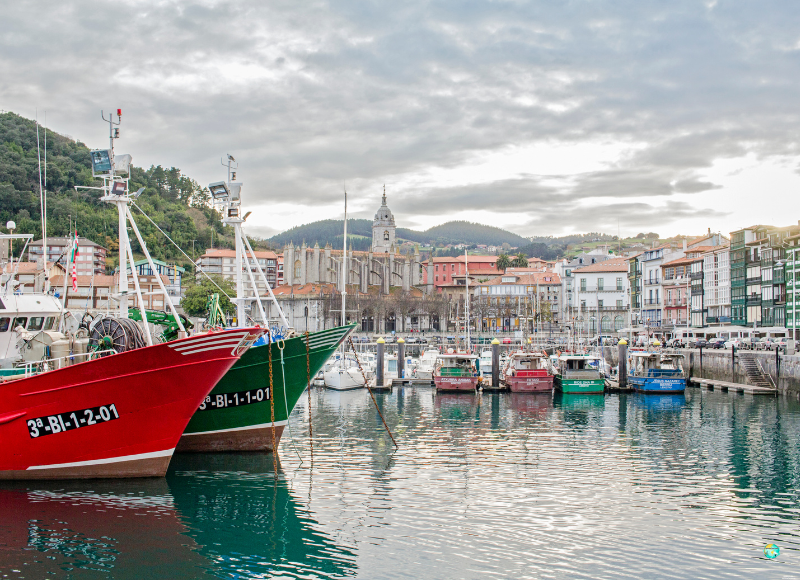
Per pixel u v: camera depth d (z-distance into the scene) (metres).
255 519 27.23
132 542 24.48
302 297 166.38
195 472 33.78
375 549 24.38
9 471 29.50
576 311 172.00
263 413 37.66
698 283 130.00
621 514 28.69
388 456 39.59
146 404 29.56
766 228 109.06
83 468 29.88
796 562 23.67
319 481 33.22
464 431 49.16
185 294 143.88
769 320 103.69
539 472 35.94
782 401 68.25
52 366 33.28
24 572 21.89
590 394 74.69
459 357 78.56
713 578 22.38
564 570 22.83
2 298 35.25
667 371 76.50
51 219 163.75
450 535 25.84
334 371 77.94
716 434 48.41
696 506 29.98
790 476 35.53
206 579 21.69
